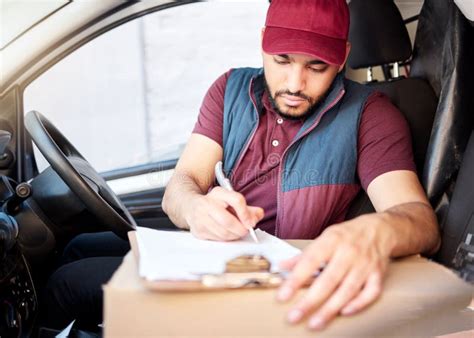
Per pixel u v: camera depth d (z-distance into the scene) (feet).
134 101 7.76
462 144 4.38
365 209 4.55
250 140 4.58
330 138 4.42
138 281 2.13
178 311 2.03
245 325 2.05
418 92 5.13
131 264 2.41
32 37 5.97
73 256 5.76
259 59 7.67
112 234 5.93
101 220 4.58
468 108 4.43
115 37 6.74
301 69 4.12
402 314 2.19
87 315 4.64
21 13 5.87
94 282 4.55
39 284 5.07
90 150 7.22
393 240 2.63
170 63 7.75
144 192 6.94
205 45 7.52
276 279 2.14
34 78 6.16
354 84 4.73
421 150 4.99
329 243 2.38
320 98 4.29
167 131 7.61
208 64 7.68
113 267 4.67
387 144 4.37
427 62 5.26
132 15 6.68
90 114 7.04
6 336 3.96
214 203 3.18
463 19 4.52
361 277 2.26
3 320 3.94
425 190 4.44
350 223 2.62
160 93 7.80
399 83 5.19
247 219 3.12
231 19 7.46
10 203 4.75
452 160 4.37
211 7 7.33
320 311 2.10
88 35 6.41
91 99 6.98
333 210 4.46
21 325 4.09
